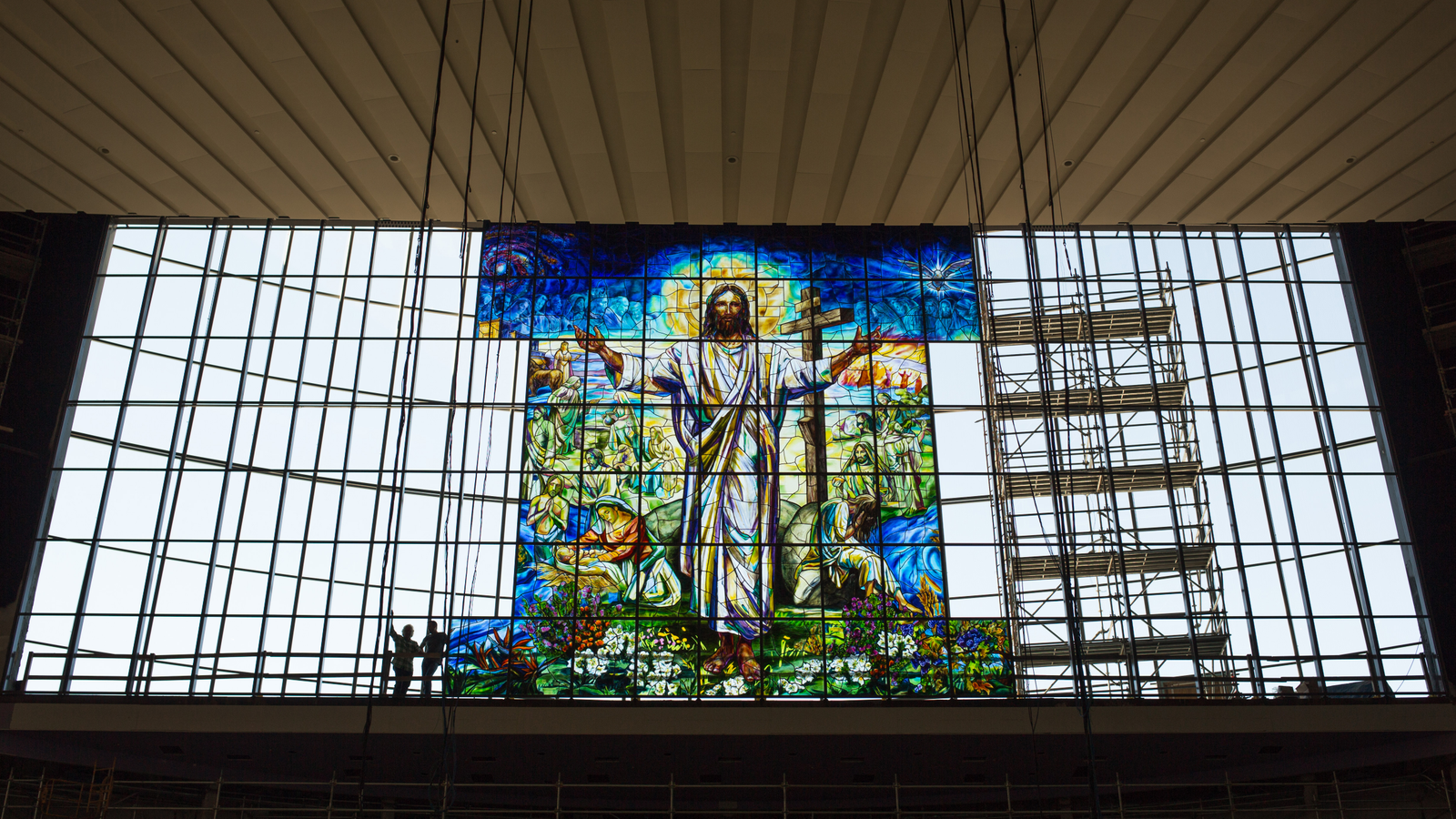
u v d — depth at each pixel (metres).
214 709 14.19
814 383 19.20
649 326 19.56
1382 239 19.72
